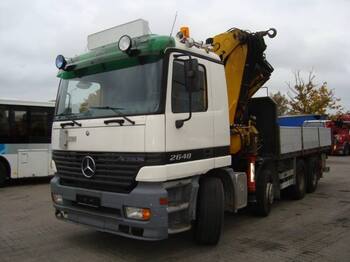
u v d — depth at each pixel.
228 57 8.19
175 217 5.62
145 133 5.21
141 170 5.20
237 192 7.01
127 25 5.89
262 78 9.63
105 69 5.95
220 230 6.42
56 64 6.54
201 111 6.07
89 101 6.04
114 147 5.50
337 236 7.13
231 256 5.97
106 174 5.57
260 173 8.62
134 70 5.61
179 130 5.54
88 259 5.80
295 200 10.91
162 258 5.85
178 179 5.60
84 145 5.90
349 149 31.92
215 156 6.38
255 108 9.41
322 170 13.29
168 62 5.41
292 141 10.04
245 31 8.76
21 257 5.92
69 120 6.19
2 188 13.52
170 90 5.39
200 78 6.14
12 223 8.10
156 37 5.45
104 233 7.22
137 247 6.39
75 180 6.02
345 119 32.31
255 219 8.51
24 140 14.00
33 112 14.25
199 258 5.87
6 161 13.68
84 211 5.82
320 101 38.72
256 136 8.50
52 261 5.73
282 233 7.34
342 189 13.07
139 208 5.18
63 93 6.57
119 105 5.61
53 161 6.59
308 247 6.46
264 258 5.89
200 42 6.36
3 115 13.62
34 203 10.49
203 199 6.26
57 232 7.34
